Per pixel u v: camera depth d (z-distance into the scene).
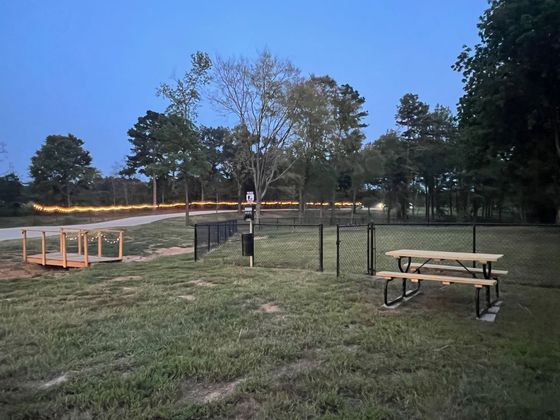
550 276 8.47
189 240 20.33
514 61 16.25
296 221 42.97
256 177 37.31
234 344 4.30
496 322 5.15
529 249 13.88
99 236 12.10
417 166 51.66
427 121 53.56
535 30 14.52
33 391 3.26
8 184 44.94
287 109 35.91
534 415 2.86
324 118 38.62
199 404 3.03
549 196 26.00
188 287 7.48
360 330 4.82
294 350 4.12
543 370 3.62
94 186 56.91
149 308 5.90
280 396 3.14
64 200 49.44
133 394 3.18
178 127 32.91
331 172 43.66
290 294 6.68
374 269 8.96
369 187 56.78
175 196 68.81
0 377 3.55
